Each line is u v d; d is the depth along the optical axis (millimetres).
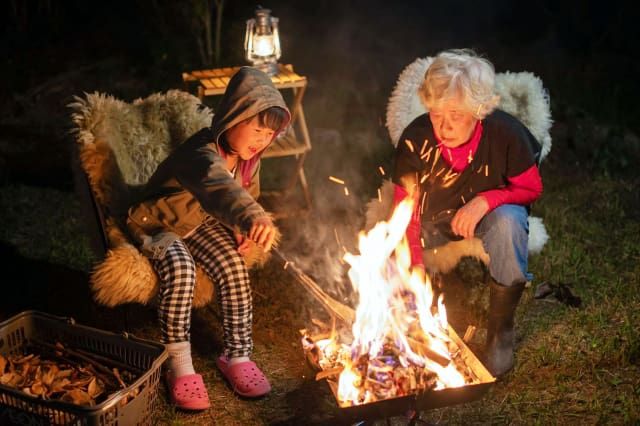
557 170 5082
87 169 2992
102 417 2365
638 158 5219
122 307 3217
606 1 7281
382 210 3273
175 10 6504
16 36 6578
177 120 3348
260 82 2725
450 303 3520
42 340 2922
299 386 2953
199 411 2793
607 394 2824
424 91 2678
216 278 2887
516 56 6891
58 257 3941
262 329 3350
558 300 3496
